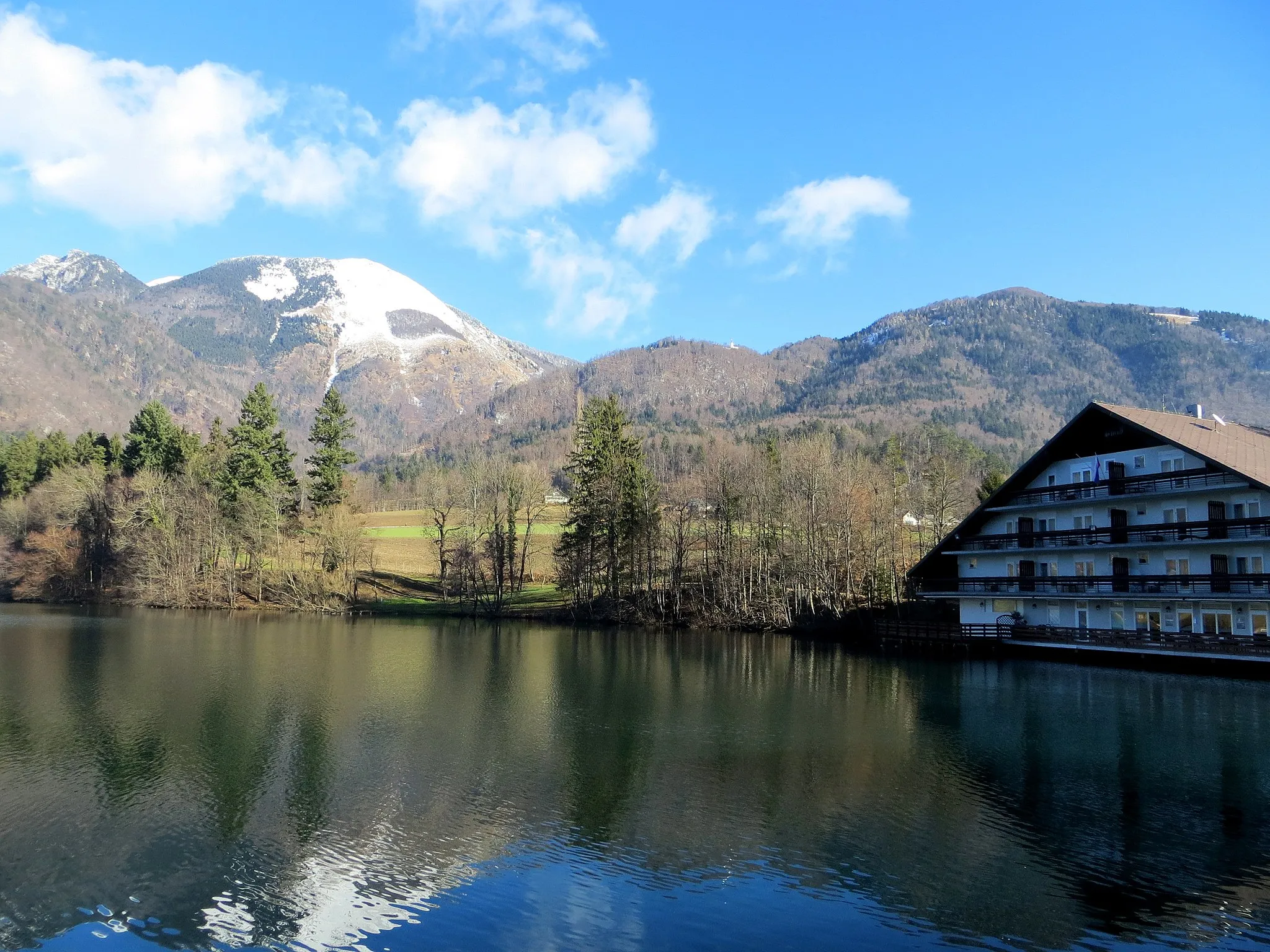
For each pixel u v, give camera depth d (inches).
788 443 4793.3
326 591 3742.6
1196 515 1961.1
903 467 4318.4
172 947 652.7
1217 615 1879.9
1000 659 2171.5
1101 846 831.1
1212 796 975.6
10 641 2427.4
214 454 4451.3
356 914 701.9
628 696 1647.4
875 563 3127.5
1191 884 747.4
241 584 4065.0
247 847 833.5
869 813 928.3
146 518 4013.3
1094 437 2198.6
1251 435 2142.0
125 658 2107.5
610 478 3481.8
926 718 1416.1
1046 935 662.5
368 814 925.8
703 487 3580.2
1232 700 1524.4
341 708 1497.3
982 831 871.1
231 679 1803.6
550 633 3053.6
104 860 801.6
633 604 3444.9
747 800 975.6
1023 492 2343.8
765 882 755.4
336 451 4197.8
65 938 662.5
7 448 5118.1
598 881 759.7
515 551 4458.7
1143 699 1546.5
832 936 663.8
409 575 4443.9
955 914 697.0
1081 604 2190.0
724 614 3243.1
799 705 1546.5
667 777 1064.8
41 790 998.4
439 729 1333.7
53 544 4097.0
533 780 1050.1
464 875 774.5
